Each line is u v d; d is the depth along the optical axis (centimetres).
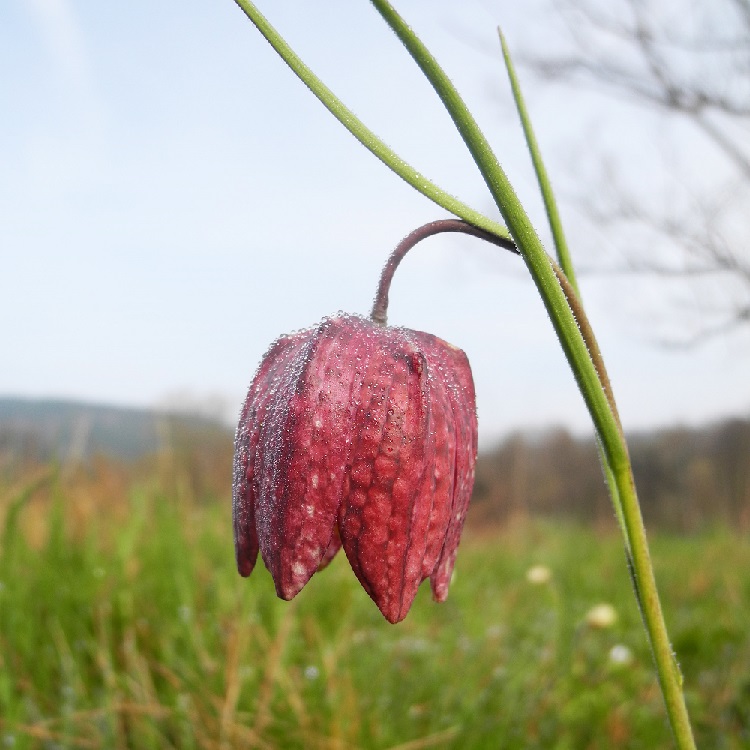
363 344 13
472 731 26
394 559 12
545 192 13
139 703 25
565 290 12
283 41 11
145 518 39
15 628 27
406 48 11
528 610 44
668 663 12
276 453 13
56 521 33
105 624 29
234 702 25
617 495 13
